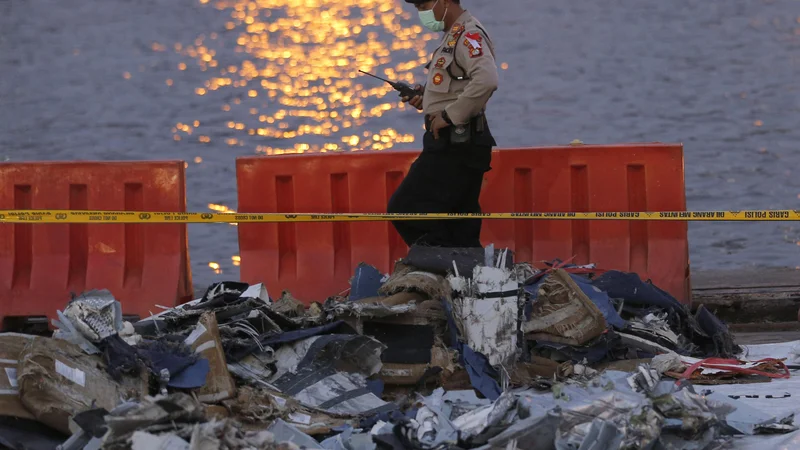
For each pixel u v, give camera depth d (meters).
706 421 16.84
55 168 29.31
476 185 25.81
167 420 15.20
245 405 18.41
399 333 21.03
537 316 21.70
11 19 106.94
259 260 29.97
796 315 29.89
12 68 92.75
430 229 25.55
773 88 78.50
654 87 80.50
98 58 95.56
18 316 29.61
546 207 29.30
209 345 18.98
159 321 20.94
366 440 16.86
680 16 101.00
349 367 20.19
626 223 29.23
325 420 18.52
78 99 82.56
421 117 74.56
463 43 24.23
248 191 29.75
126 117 77.06
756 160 59.00
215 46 99.75
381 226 29.66
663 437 16.77
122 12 109.88
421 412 17.31
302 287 29.75
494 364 20.80
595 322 21.31
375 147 69.25
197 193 54.47
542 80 83.56
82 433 16.28
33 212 25.34
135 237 29.59
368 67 92.44
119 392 17.39
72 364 17.25
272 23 107.12
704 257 40.72
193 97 82.75
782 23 97.38
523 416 16.78
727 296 29.98
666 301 24.02
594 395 17.69
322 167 29.53
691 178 55.59
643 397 17.36
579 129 71.31
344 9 110.44
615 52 91.25
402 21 105.81
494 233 29.61
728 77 82.44
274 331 20.67
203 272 38.94
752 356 23.92
